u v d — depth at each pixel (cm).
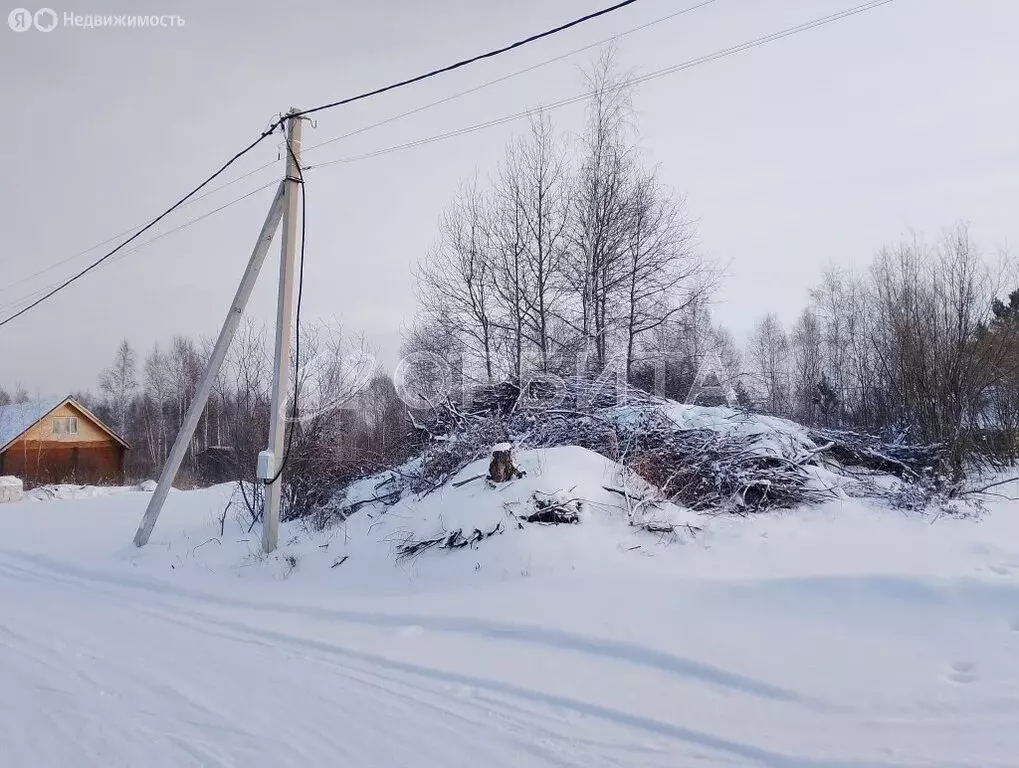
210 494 1722
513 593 709
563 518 857
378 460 1359
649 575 720
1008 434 1620
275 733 446
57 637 671
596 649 577
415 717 470
